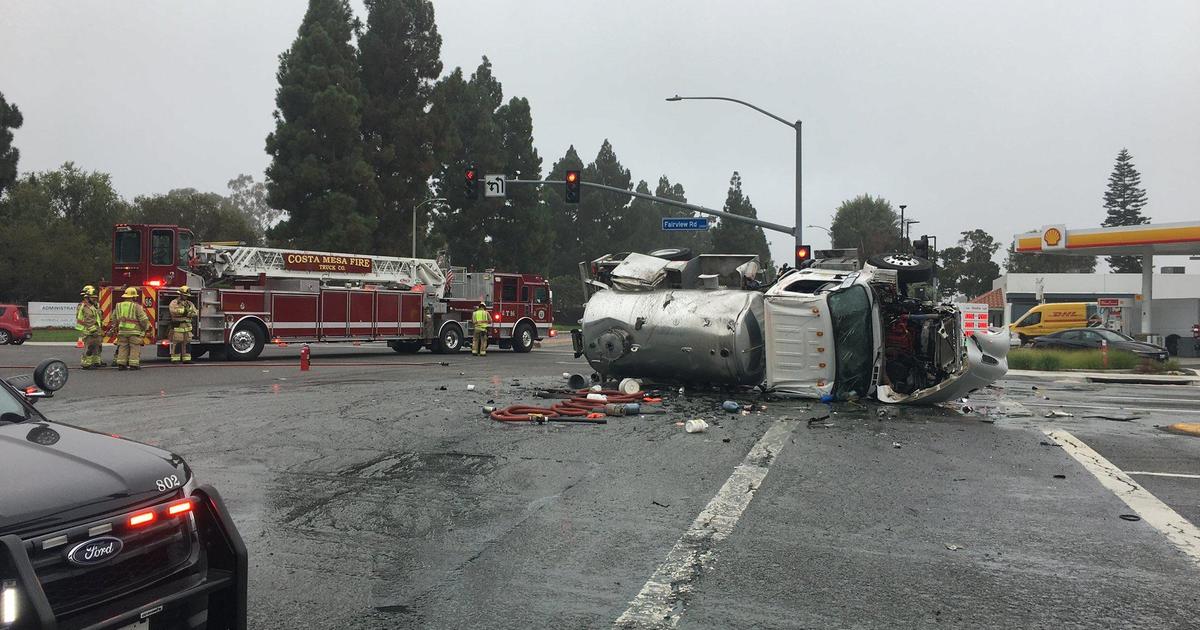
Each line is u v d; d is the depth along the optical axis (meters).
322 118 42.81
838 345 11.96
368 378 15.95
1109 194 103.06
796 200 26.45
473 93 56.59
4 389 3.84
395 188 47.06
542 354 27.38
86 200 69.62
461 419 9.97
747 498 6.30
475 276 28.45
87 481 2.81
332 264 24.12
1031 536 5.37
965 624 3.92
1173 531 5.48
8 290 56.97
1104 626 3.90
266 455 7.78
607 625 3.90
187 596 2.93
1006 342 11.38
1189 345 34.47
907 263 12.95
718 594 4.30
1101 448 8.58
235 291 21.39
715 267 13.91
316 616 3.99
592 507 6.01
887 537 5.32
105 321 20.66
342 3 46.09
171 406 11.16
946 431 9.59
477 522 5.60
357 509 5.91
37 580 2.48
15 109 58.16
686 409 11.07
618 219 91.12
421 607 4.11
